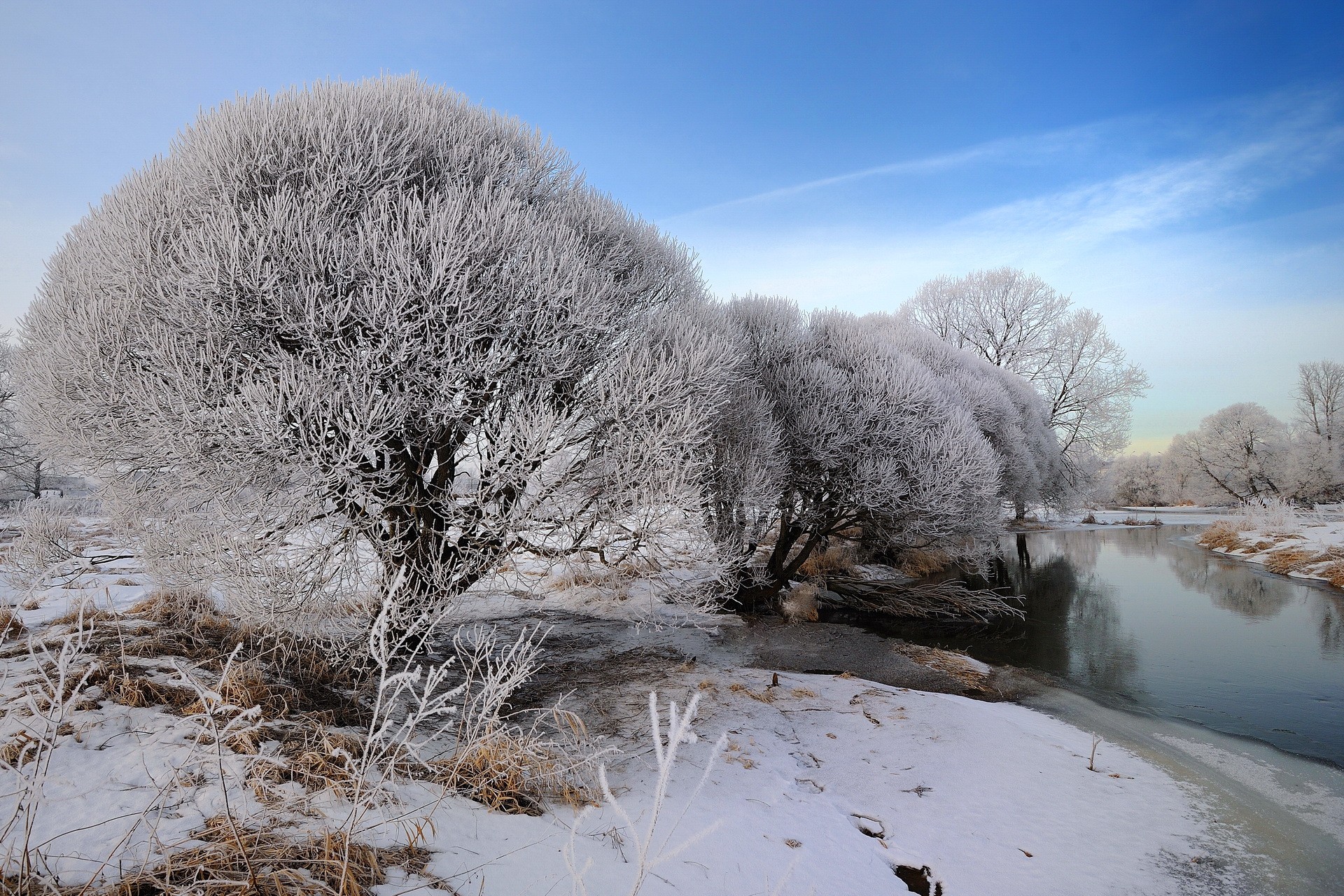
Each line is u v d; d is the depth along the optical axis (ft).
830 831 14.26
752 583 41.19
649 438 22.49
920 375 41.93
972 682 28.25
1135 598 47.57
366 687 20.57
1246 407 150.61
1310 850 14.85
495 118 28.17
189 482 19.08
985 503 40.19
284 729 14.87
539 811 12.78
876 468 37.19
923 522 38.68
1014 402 77.51
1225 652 32.94
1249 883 13.50
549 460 23.98
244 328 19.06
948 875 13.23
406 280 19.42
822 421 37.14
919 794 16.76
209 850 8.87
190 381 17.72
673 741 5.72
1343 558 54.24
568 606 39.81
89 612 20.99
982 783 17.49
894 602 43.34
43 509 24.47
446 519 23.66
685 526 25.45
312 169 21.02
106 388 19.27
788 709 22.54
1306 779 18.70
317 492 19.34
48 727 8.70
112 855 7.93
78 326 19.95
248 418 17.39
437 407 20.17
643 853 5.69
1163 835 15.31
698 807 14.30
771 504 33.73
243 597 18.70
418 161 23.88
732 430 32.65
